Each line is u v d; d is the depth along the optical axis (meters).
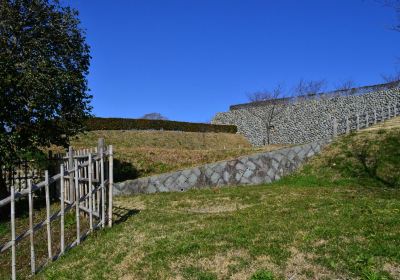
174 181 15.38
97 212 8.94
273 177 17.05
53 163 14.19
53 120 13.10
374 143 17.52
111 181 8.77
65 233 8.77
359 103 35.22
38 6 12.44
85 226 8.99
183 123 39.06
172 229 8.09
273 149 20.20
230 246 6.53
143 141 32.91
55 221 9.91
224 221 8.57
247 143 43.28
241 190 14.09
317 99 38.94
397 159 15.94
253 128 43.91
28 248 8.21
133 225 8.73
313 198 11.22
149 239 7.43
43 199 14.02
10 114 11.67
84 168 9.95
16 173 14.49
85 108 13.84
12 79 11.23
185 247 6.60
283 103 42.16
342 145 18.36
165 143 34.00
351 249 5.92
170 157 20.03
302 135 39.09
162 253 6.54
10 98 11.39
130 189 14.73
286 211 9.34
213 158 20.44
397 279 5.08
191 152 21.33
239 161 16.53
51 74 12.41
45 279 6.34
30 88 11.67
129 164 18.86
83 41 13.60
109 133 32.06
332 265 5.48
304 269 5.49
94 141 28.83
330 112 37.22
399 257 5.58
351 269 5.35
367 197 11.05
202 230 7.70
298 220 7.96
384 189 13.40
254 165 16.75
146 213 10.30
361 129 21.31
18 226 10.31
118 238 7.77
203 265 5.93
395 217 7.58
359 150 17.39
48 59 12.44
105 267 6.35
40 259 7.48
